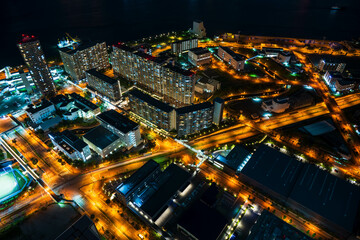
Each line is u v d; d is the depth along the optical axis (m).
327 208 197.50
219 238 192.62
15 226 192.38
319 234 195.62
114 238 191.50
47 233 187.75
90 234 153.62
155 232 195.88
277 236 177.25
